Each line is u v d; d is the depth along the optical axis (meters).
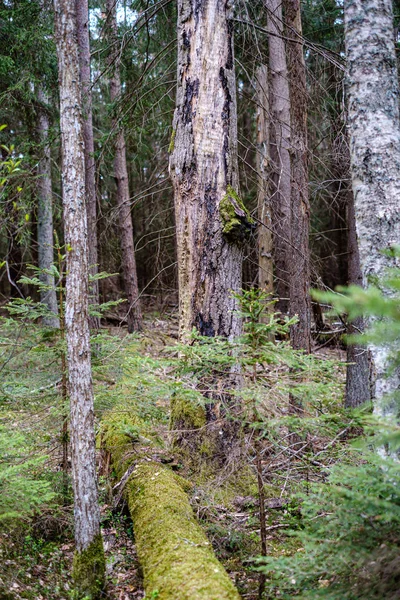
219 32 5.05
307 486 3.29
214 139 5.04
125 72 8.26
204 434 4.73
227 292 5.03
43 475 4.25
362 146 3.38
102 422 4.76
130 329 11.75
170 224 11.67
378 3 3.35
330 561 2.42
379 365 3.15
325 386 3.00
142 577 3.66
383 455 3.06
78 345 3.47
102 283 15.05
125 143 11.03
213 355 3.23
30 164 8.42
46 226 11.25
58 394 4.36
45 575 3.62
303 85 5.92
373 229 3.33
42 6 8.55
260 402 2.89
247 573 3.50
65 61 3.54
